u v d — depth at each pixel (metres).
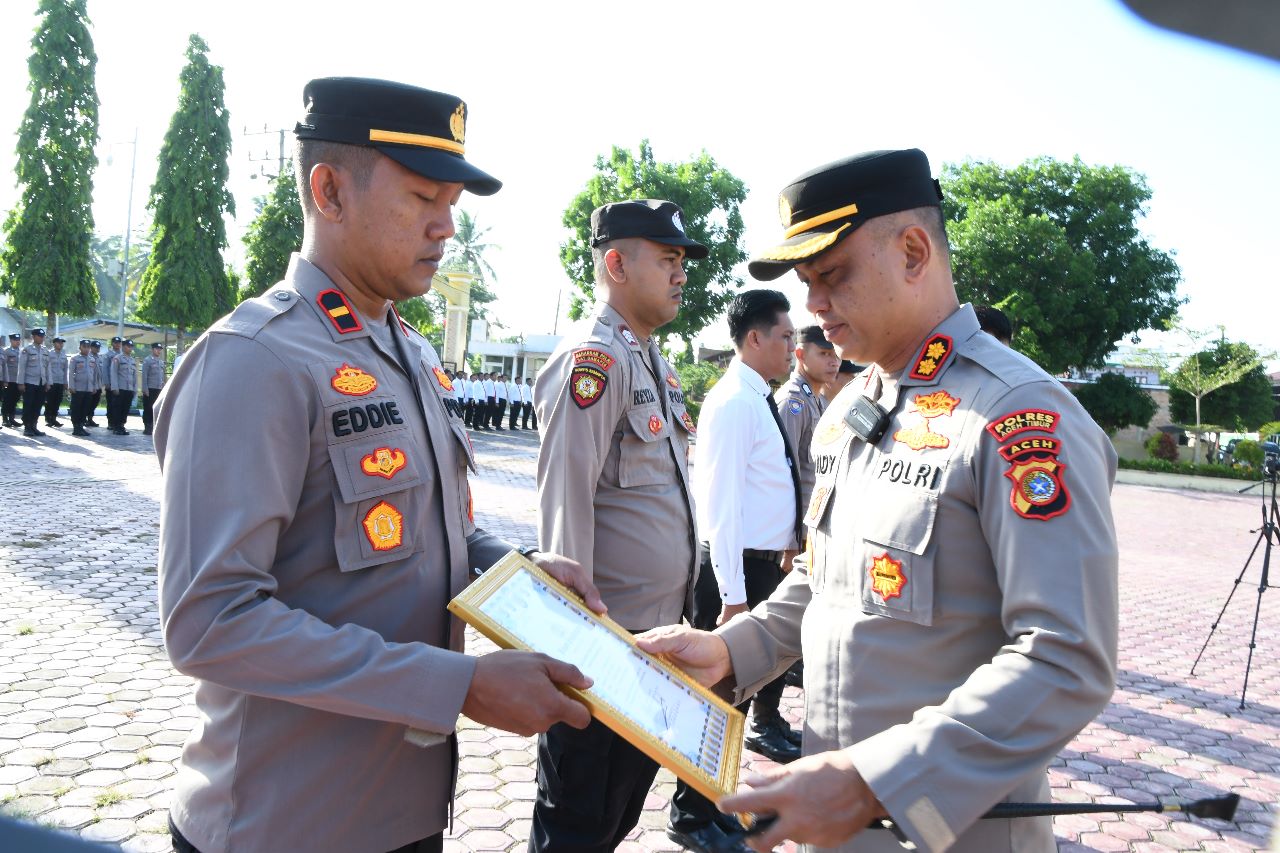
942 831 1.27
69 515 8.87
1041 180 28.47
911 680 1.56
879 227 1.64
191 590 1.40
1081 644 1.32
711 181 26.84
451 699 1.43
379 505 1.61
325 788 1.56
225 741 1.56
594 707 1.48
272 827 1.53
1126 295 27.20
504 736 4.40
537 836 2.55
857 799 1.31
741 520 3.52
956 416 1.57
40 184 25.55
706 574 3.70
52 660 4.86
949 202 29.67
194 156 27.42
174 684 4.62
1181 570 10.84
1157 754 4.69
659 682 1.70
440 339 44.25
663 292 2.93
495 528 9.80
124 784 3.53
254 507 1.45
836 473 1.80
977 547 1.52
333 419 1.57
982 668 1.40
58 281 25.72
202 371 1.52
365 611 1.61
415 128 1.68
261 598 1.45
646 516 2.75
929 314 1.71
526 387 31.23
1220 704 5.56
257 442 1.47
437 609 1.72
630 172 26.39
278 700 1.54
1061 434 1.44
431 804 1.72
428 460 1.74
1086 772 4.43
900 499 1.59
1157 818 3.94
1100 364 28.70
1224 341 30.06
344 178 1.69
